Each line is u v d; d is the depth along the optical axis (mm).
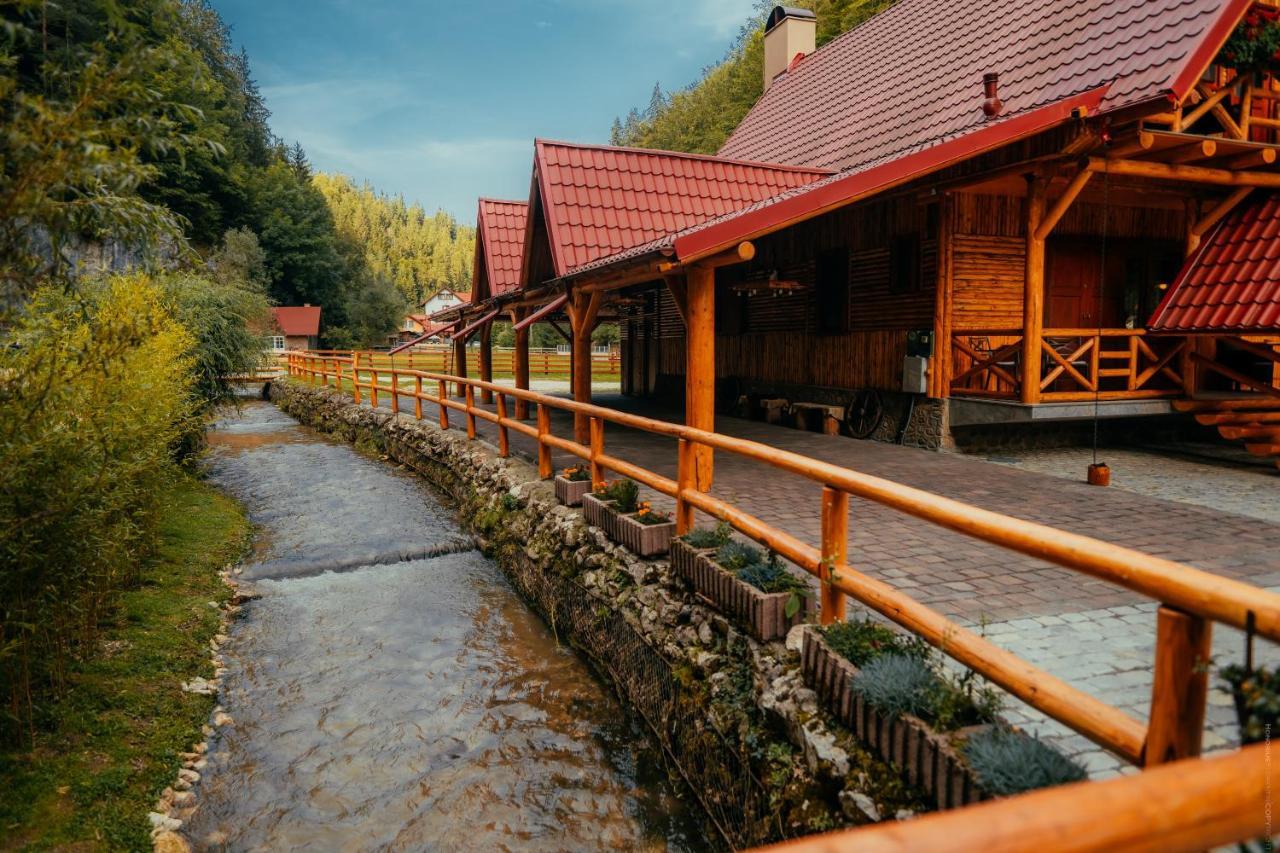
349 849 3896
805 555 3551
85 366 4004
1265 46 7668
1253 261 8602
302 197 63562
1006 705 3004
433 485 12008
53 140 2797
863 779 2762
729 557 4344
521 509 8031
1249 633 1493
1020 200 10164
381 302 65562
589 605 5910
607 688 5559
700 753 4090
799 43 18656
